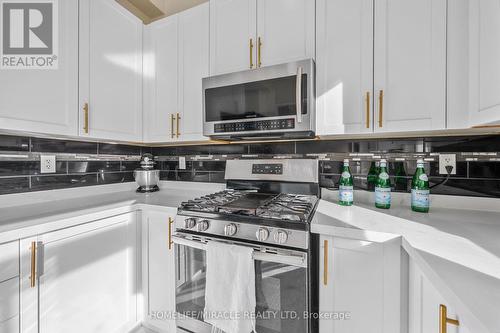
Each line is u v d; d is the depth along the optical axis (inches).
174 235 46.4
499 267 23.3
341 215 41.9
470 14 35.3
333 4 45.7
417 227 35.1
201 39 58.3
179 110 61.4
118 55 58.6
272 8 50.6
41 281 38.0
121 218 51.4
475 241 29.8
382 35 42.3
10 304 34.3
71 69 48.5
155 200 57.5
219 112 52.1
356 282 35.4
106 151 68.1
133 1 72.1
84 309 44.4
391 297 33.4
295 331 37.2
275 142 63.4
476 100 34.0
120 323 51.5
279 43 49.9
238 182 63.0
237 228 40.8
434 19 38.9
